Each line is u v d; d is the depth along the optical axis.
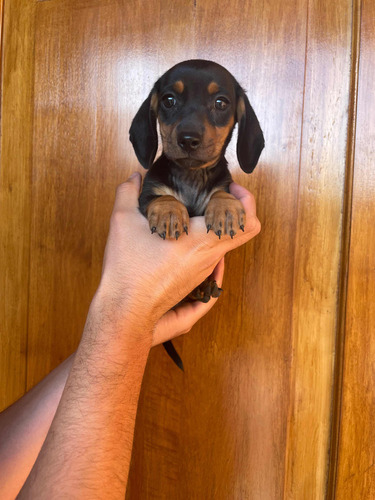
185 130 0.30
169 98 0.33
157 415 0.44
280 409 0.40
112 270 0.25
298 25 0.38
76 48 0.45
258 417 0.41
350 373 0.38
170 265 0.26
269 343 0.40
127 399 0.21
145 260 0.25
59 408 0.20
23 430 0.27
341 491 0.38
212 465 0.42
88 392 0.20
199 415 0.43
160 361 0.44
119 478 0.19
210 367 0.42
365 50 0.37
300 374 0.40
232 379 0.42
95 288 0.45
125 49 0.43
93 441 0.19
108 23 0.44
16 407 0.28
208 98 0.32
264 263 0.40
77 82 0.45
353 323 0.38
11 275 0.48
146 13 0.43
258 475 0.41
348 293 0.38
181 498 0.43
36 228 0.47
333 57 0.38
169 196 0.30
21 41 0.47
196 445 0.43
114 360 0.21
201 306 0.35
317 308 0.39
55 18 0.46
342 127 0.38
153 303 0.24
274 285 0.40
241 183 0.40
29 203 0.47
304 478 0.40
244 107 0.35
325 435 0.39
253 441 0.41
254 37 0.40
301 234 0.39
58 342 0.47
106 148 0.45
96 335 0.22
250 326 0.41
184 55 0.42
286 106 0.39
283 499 0.40
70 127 0.46
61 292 0.47
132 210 0.28
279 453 0.40
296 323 0.40
